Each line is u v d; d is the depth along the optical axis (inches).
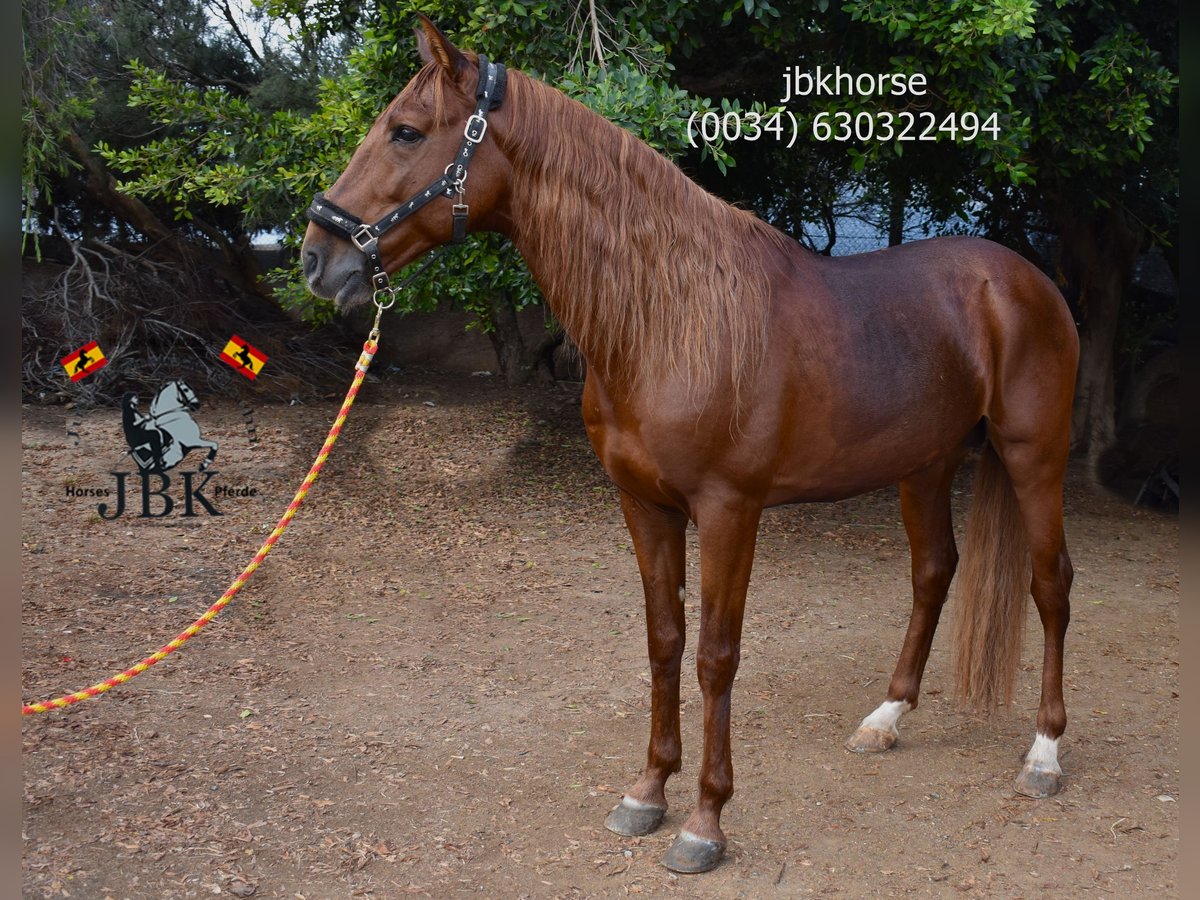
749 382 90.5
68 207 378.3
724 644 93.4
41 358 323.9
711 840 95.5
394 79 198.2
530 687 142.6
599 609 179.2
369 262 86.7
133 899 88.0
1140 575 203.9
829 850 99.3
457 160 86.0
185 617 166.4
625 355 89.4
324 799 108.0
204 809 104.5
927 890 92.3
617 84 152.3
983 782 114.1
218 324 356.5
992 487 117.0
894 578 201.2
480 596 185.6
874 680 146.5
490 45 169.3
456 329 401.7
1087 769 116.9
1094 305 294.5
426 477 273.6
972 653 118.3
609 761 119.1
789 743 124.6
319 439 299.1
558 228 88.0
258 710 131.3
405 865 95.7
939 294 106.4
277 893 90.4
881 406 98.7
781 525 241.9
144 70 227.6
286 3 215.8
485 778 114.2
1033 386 110.6
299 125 208.4
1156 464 287.9
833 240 341.1
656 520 98.1
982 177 255.3
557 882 93.5
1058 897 90.9
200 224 376.2
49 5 275.0
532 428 323.0
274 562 200.2
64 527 214.8
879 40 184.4
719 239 92.7
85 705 128.8
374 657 153.0
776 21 189.5
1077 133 210.8
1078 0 201.0
